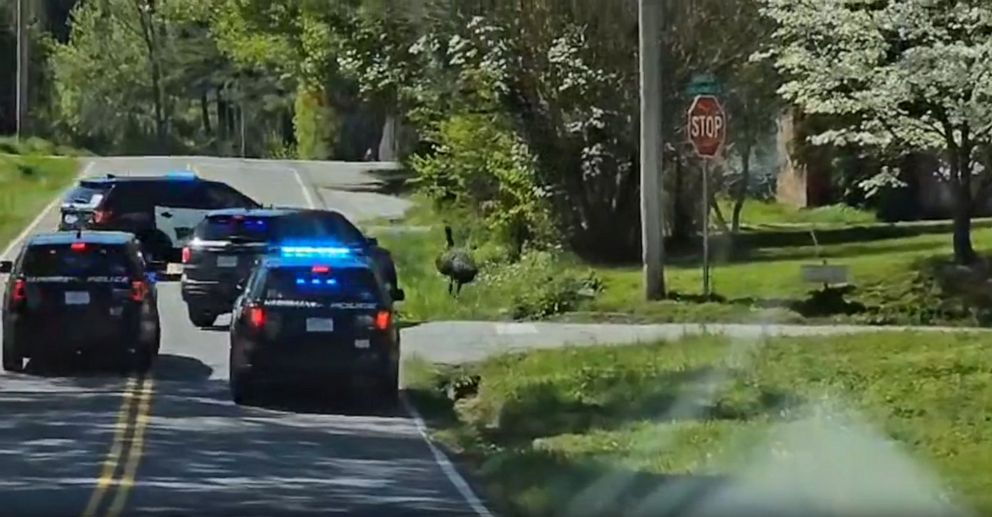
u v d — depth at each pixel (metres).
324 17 164.88
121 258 75.88
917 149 98.00
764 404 62.12
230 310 90.56
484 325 90.62
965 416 58.22
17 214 154.00
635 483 47.28
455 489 47.91
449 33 114.06
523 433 59.41
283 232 92.06
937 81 89.44
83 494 45.72
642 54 93.56
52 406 64.19
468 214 120.12
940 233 113.56
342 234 95.06
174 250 117.56
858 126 99.56
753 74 107.38
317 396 68.12
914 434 55.12
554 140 108.44
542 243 110.06
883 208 133.38
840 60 93.19
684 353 74.38
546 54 106.88
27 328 74.19
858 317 87.31
